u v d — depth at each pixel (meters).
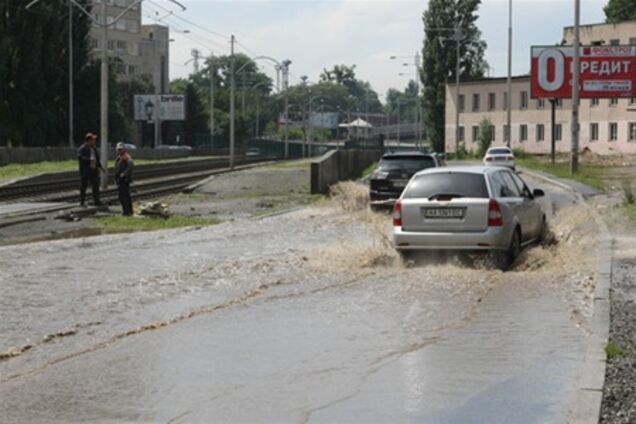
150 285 15.52
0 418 8.06
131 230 25.80
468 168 18.05
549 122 106.00
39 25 89.25
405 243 17.48
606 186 43.59
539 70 73.38
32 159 70.31
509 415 7.95
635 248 19.31
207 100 170.88
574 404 8.16
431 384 9.02
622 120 97.94
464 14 122.31
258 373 9.53
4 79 87.06
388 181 31.98
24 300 14.03
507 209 17.62
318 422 7.84
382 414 8.03
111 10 157.50
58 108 96.25
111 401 8.55
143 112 123.38
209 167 78.31
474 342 10.91
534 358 10.05
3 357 10.34
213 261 18.64
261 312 13.04
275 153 147.62
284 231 25.05
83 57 98.44
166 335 11.47
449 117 118.81
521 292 14.55
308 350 10.57
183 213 32.16
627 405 8.13
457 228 17.23
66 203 34.41
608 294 13.70
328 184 45.31
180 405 8.41
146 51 168.75
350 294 14.58
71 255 19.62
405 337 11.27
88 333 11.65
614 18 128.50
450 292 14.69
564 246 20.00
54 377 9.43
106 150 42.50
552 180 47.22
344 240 22.50
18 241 23.03
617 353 9.94
